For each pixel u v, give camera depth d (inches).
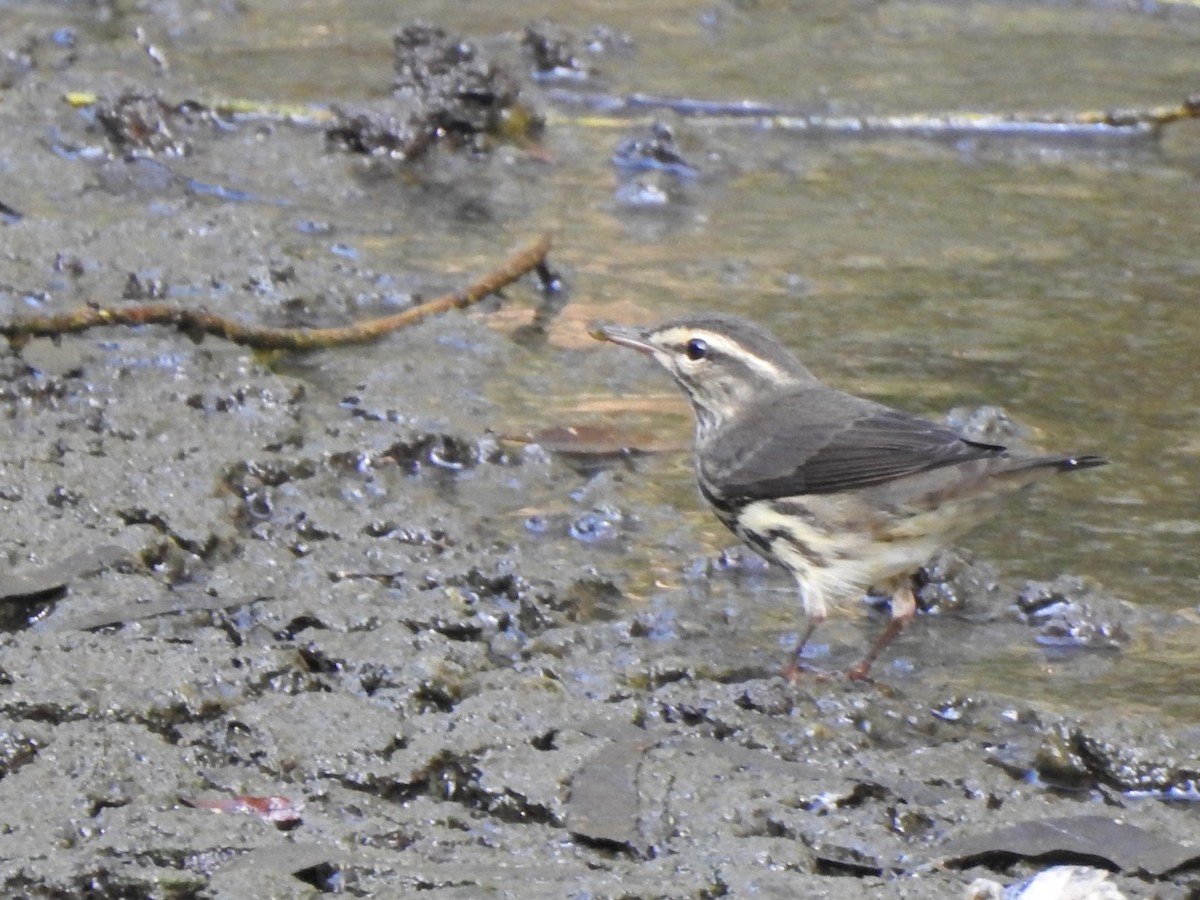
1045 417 531.2
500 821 341.7
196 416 511.2
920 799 347.3
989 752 372.5
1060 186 725.3
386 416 524.7
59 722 362.3
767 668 410.3
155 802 337.7
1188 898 317.4
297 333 560.1
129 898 309.9
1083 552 461.1
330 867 318.0
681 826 336.8
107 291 592.7
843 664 414.6
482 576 437.7
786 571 448.8
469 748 358.9
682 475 502.9
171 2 911.7
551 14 928.3
